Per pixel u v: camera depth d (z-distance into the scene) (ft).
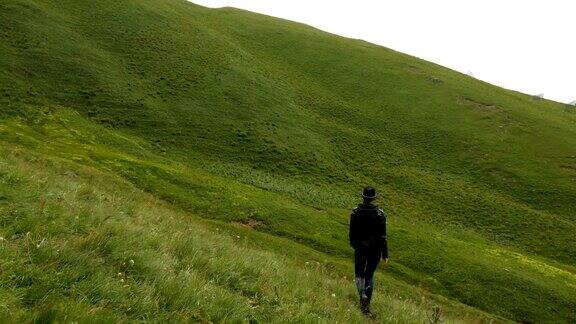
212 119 219.00
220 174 174.40
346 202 173.99
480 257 139.33
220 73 265.34
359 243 40.86
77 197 41.86
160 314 21.52
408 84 328.90
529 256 164.55
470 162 240.32
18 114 173.58
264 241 106.63
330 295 39.47
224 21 397.19
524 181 224.12
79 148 152.35
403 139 259.19
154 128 199.82
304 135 230.27
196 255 32.30
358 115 277.23
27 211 28.81
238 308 25.32
